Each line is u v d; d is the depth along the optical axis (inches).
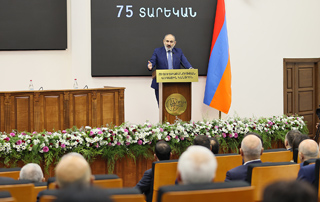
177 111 331.9
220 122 335.9
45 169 274.5
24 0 404.5
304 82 476.1
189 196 94.0
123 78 413.1
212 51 414.3
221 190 96.0
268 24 446.9
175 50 378.6
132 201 98.4
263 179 143.6
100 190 64.4
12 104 303.6
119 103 337.1
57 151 274.1
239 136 341.1
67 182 91.9
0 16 400.5
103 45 406.3
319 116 383.6
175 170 188.7
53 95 315.0
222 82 407.8
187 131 319.3
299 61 463.5
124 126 298.7
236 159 202.2
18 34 404.5
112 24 406.9
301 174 141.8
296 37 460.8
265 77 447.8
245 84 439.5
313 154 168.1
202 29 424.5
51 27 411.2
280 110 456.1
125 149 293.0
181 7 419.5
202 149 103.7
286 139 233.6
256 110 445.4
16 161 270.8
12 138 269.6
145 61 413.4
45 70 414.0
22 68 409.4
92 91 326.0
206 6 425.1
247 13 438.9
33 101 309.0
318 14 471.5
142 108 415.5
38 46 408.8
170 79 319.0
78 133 282.4
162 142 210.1
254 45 442.3
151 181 191.8
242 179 160.6
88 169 95.0
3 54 405.4
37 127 310.0
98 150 285.0
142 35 412.5
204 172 99.6
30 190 120.9
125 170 296.7
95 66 405.7
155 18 414.3
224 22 412.5
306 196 61.9
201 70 425.1
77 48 405.1
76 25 405.1
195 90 426.6
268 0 446.3
